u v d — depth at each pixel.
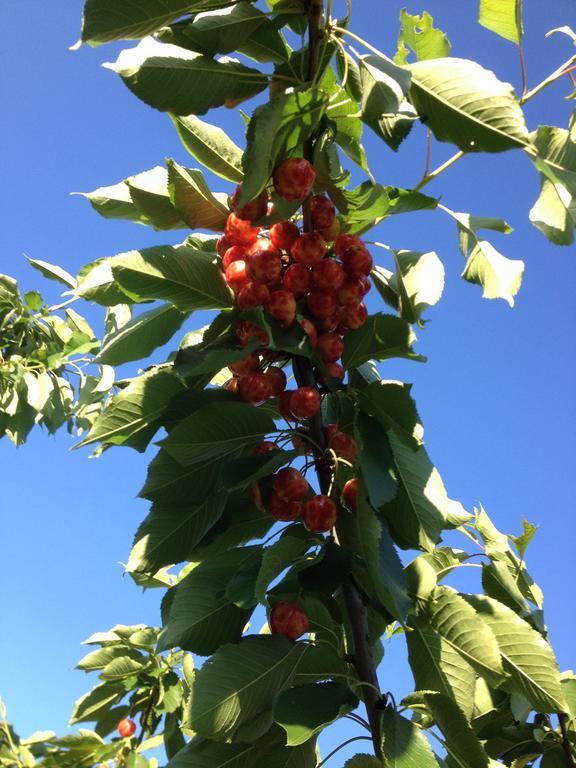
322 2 0.51
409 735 0.46
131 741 0.92
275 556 0.48
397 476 0.52
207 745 0.50
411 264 0.55
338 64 0.54
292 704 0.46
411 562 0.54
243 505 0.56
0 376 1.33
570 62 0.50
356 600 0.52
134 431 0.56
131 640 0.96
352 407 0.55
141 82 0.48
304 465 0.54
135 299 0.53
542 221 0.50
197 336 0.60
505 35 0.52
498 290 0.54
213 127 0.55
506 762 0.72
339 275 0.50
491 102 0.45
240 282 0.52
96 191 0.59
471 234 0.56
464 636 0.52
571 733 0.70
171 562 0.53
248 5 0.50
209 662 0.48
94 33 0.46
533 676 0.55
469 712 0.50
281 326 0.50
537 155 0.46
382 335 0.52
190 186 0.53
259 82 0.51
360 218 0.53
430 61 0.48
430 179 0.53
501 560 0.74
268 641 0.49
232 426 0.52
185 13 0.47
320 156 0.49
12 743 0.82
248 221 0.52
